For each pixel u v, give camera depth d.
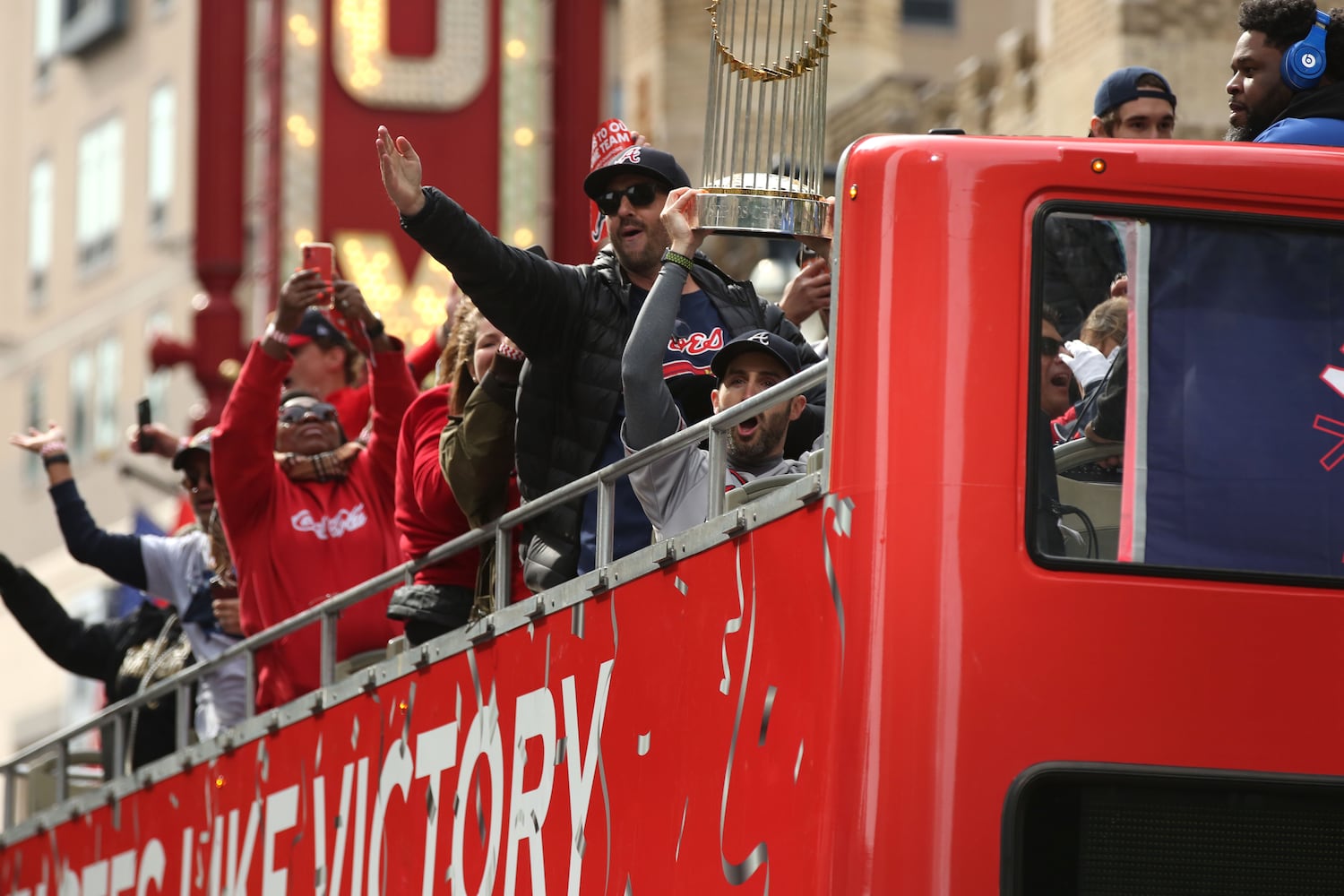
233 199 33.62
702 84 47.22
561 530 11.43
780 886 8.41
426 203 10.98
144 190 65.69
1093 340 8.65
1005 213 8.70
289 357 15.37
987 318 8.58
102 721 17.19
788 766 8.49
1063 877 8.17
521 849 10.40
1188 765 8.29
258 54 33.97
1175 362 8.70
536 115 33.66
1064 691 8.28
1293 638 8.45
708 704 9.06
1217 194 8.86
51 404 69.50
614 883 9.56
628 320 11.68
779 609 8.70
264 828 13.80
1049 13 35.84
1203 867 8.27
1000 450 8.47
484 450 12.11
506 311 11.38
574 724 10.08
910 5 72.12
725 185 10.91
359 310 15.40
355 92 33.06
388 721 12.14
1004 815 8.16
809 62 10.93
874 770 8.16
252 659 14.73
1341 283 8.81
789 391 9.09
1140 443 8.59
